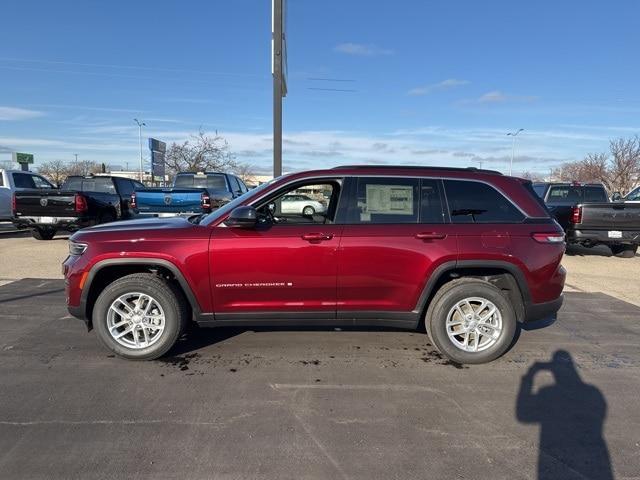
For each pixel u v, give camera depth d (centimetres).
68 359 437
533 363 444
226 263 418
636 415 348
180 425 326
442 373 418
